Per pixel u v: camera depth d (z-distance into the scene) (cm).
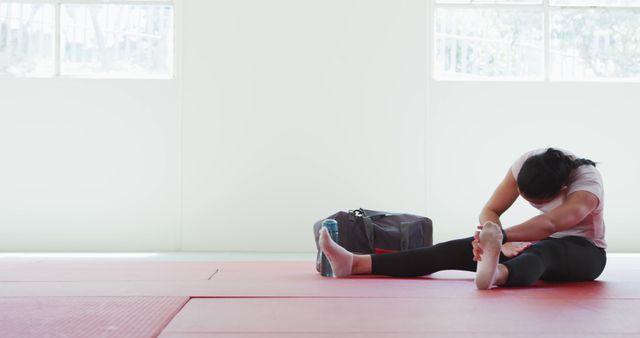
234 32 588
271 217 583
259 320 158
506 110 592
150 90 587
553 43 601
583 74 602
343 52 589
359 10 590
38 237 577
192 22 588
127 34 594
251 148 586
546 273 239
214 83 588
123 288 228
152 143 585
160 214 582
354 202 586
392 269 255
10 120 583
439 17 598
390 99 589
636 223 589
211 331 143
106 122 586
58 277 273
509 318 160
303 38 590
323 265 276
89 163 583
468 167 589
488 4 598
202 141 585
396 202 588
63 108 585
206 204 583
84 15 593
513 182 254
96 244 579
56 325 152
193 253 560
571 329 146
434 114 591
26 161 581
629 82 593
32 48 591
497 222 247
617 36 603
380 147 588
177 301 190
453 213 587
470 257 243
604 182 592
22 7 591
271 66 588
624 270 316
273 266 342
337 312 170
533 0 600
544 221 226
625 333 142
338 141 588
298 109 588
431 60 593
